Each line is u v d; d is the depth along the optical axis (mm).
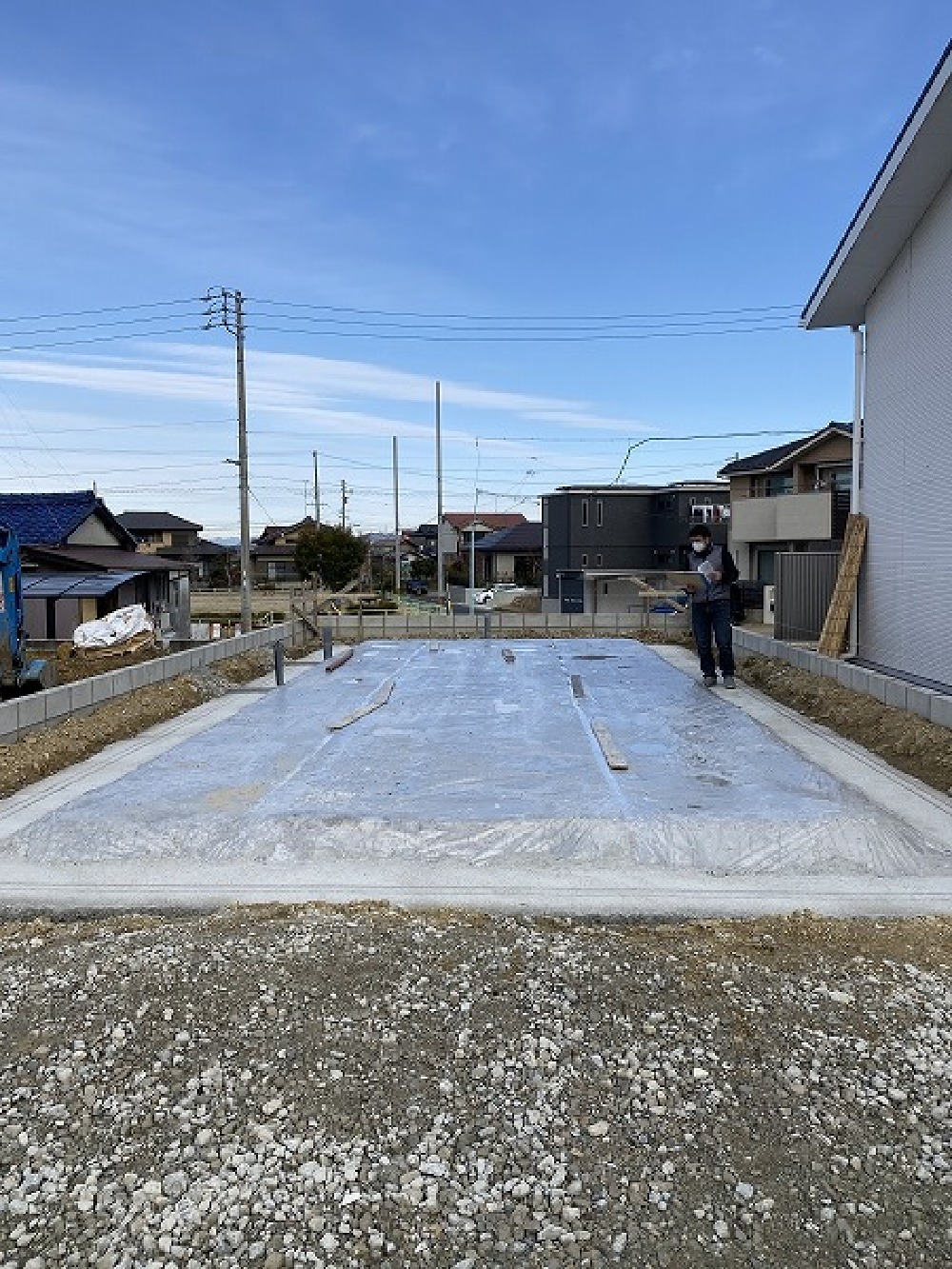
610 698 10406
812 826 5375
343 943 3803
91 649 14664
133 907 4719
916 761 6922
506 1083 2902
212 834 5559
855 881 4949
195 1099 2826
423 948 3789
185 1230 2369
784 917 4395
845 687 9492
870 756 7410
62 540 20281
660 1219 2395
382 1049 3055
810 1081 2906
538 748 7676
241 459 19250
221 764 7277
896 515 10875
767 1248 2303
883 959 3756
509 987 3449
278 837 5512
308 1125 2719
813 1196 2459
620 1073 2947
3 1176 2561
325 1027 3158
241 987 3408
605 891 4820
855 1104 2801
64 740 7824
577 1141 2662
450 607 25406
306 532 37938
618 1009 3291
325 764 7176
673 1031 3158
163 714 9594
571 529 30891
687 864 5180
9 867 5297
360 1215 2416
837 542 19406
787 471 23406
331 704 10219
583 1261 2273
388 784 6516
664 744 7801
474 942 3873
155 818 5773
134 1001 3324
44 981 3525
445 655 15234
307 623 17906
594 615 20359
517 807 5867
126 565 20734
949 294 9281
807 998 3379
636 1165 2572
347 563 34562
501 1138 2678
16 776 6848
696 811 5695
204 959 3641
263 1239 2342
